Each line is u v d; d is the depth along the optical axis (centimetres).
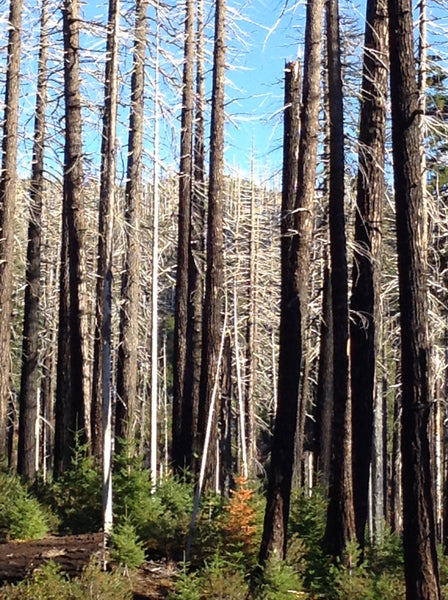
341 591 1094
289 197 1672
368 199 1312
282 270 1455
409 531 912
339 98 1226
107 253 1312
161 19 1820
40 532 1252
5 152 1711
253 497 1302
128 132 1867
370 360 1291
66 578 1089
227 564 1140
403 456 924
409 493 914
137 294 1898
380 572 1205
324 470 1864
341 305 1212
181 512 1365
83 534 1200
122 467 1422
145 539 1276
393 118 952
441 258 1894
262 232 3834
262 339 4219
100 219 1781
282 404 1134
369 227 1309
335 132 1224
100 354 1906
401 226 938
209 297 1803
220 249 1808
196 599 1045
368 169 1308
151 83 1845
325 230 1662
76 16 1673
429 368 924
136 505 1334
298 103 1678
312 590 1118
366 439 1273
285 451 1130
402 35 947
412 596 905
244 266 3772
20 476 1725
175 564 1232
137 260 1888
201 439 1789
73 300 1727
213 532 1241
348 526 1202
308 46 1176
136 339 1903
